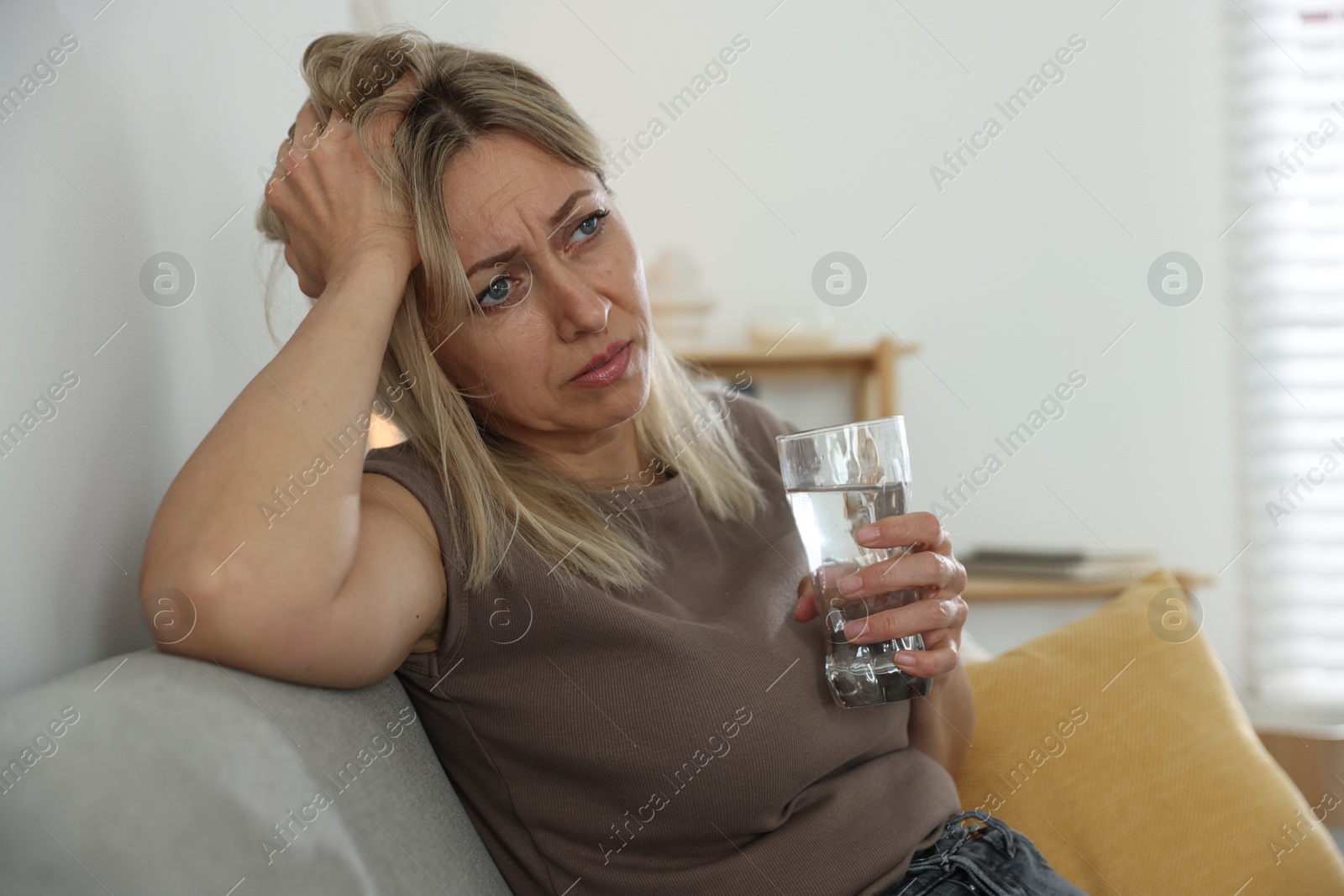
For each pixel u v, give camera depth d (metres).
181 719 0.60
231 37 1.14
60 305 0.74
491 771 0.88
